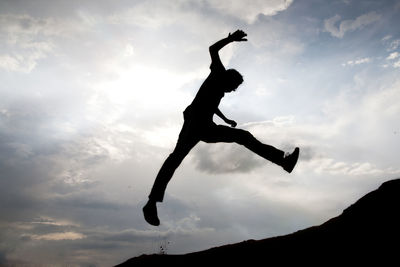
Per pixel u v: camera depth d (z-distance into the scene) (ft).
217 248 15.72
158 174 11.64
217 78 11.82
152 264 15.46
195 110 11.66
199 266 13.97
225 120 14.10
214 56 11.93
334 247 11.88
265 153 11.96
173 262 15.25
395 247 10.48
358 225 12.55
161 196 11.62
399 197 12.67
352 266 10.43
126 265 16.25
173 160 11.59
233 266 13.03
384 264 9.98
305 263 11.50
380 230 11.62
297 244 13.20
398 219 11.62
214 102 11.80
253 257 13.35
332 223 13.96
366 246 11.14
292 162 12.01
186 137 11.62
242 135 11.87
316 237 13.19
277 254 12.93
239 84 12.03
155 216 11.47
